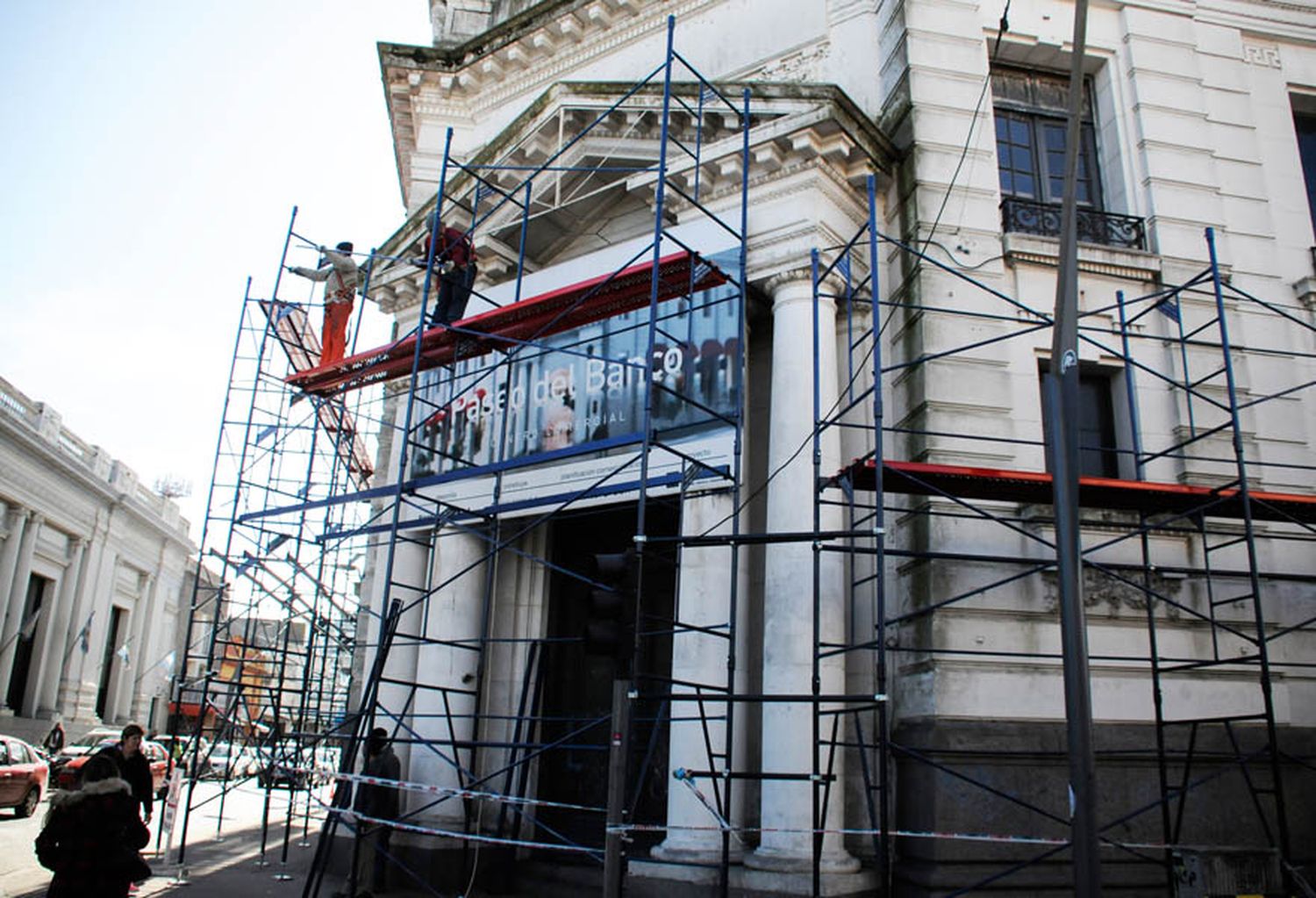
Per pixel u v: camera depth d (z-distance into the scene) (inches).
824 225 492.1
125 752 391.2
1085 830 254.5
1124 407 498.3
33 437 1520.7
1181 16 567.2
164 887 474.0
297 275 607.8
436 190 720.3
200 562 573.3
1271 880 344.8
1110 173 548.1
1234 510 433.1
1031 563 412.5
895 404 499.8
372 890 476.7
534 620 580.7
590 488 472.1
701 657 458.9
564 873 496.1
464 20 807.7
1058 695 433.1
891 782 445.7
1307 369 517.7
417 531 600.1
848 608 470.6
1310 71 582.2
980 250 500.4
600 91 544.7
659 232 400.5
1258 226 538.0
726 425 466.0
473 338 521.0
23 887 461.1
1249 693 443.5
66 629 1727.4
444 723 535.8
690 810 440.8
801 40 591.2
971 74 530.6
